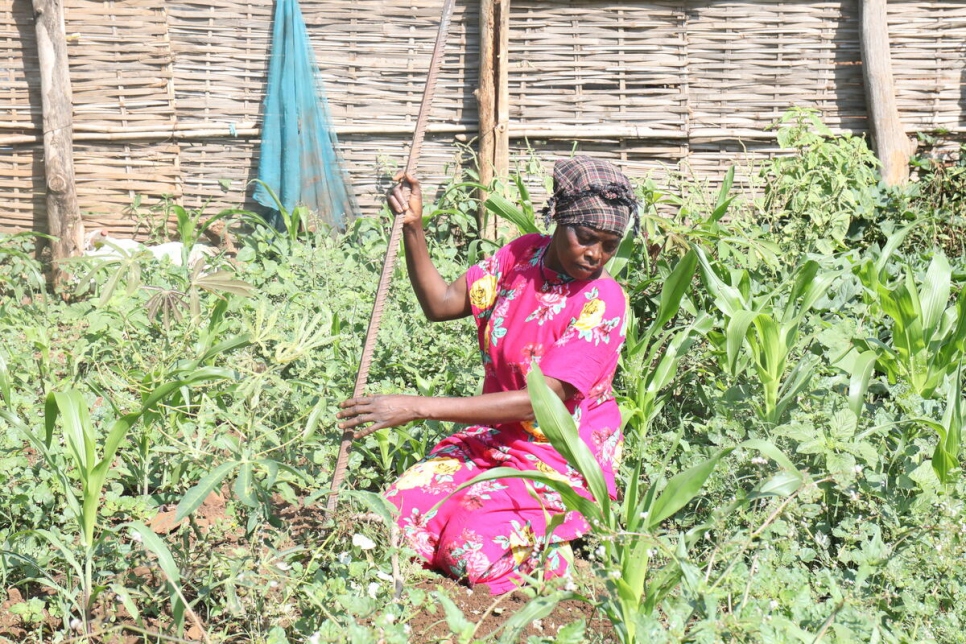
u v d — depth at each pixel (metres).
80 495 3.54
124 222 7.24
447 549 3.46
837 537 3.71
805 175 6.43
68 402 3.06
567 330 3.43
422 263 3.74
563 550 3.47
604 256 3.29
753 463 3.83
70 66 6.97
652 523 2.77
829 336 4.68
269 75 7.13
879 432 4.07
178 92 7.13
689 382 4.86
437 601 3.20
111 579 3.17
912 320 4.35
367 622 2.90
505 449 3.58
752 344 4.34
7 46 6.92
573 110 7.22
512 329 3.52
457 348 4.89
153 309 3.55
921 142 7.27
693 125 7.26
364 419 3.33
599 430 3.56
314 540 3.29
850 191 6.51
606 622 3.17
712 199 7.23
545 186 6.85
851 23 7.14
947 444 3.67
